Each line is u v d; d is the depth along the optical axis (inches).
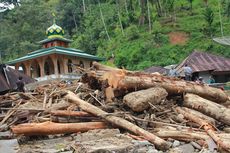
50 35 1517.0
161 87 392.5
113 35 2581.2
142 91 370.9
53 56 1316.4
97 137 311.3
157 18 2608.3
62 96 457.1
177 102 408.5
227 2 2472.9
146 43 2247.8
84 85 457.1
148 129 336.8
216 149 284.0
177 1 2864.2
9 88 695.1
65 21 3132.4
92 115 355.3
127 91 388.5
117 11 2822.3
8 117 387.9
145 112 363.6
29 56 1364.4
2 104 458.0
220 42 1472.7
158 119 357.1
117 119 334.0
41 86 532.4
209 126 326.0
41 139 334.0
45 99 442.9
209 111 361.4
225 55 2004.2
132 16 2662.4
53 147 297.4
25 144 317.7
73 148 284.7
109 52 2368.4
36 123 335.9
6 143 309.4
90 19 2874.0
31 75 1393.9
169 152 281.4
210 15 2326.5
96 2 3221.0
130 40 2401.6
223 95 428.8
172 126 341.4
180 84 406.9
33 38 2524.6
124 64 2159.2
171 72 770.2
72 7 3129.9
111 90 390.0
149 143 286.7
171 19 2561.5
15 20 2640.3
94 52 2529.5
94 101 404.2
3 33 2583.7
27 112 379.9
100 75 415.8
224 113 353.7
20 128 322.7
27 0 2780.5
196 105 371.2
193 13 2640.3
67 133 337.1
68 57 1360.7
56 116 354.9
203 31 2313.0
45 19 2716.5
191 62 1290.6
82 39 2586.1
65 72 1336.1
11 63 1407.5
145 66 2022.6
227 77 1312.7
